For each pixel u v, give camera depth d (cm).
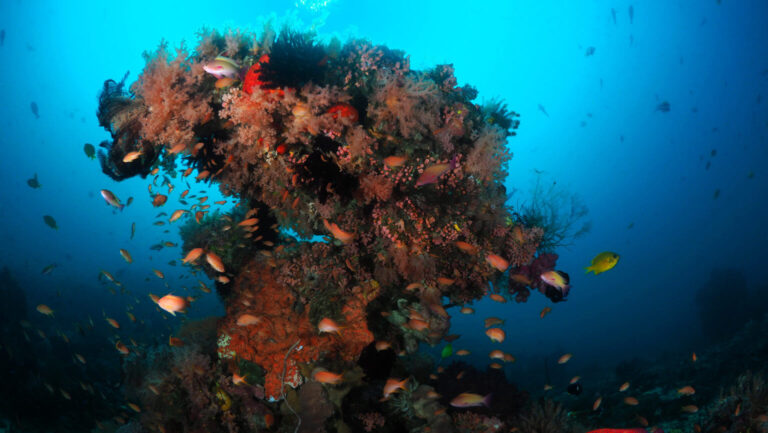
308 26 407
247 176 452
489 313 3581
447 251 438
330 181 387
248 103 367
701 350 1375
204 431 437
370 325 457
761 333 1113
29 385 812
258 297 454
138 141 459
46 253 2875
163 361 498
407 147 391
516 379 1769
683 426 716
